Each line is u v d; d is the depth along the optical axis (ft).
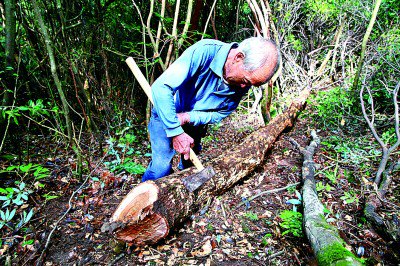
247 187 9.05
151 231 6.10
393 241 6.52
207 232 7.04
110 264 6.01
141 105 13.97
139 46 12.34
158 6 11.64
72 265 5.98
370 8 16.17
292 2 17.11
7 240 6.37
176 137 5.77
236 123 14.69
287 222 7.10
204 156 10.78
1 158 9.62
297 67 18.45
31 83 10.59
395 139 11.26
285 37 17.25
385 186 8.28
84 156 9.73
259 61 5.16
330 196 8.33
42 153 10.32
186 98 6.52
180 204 6.49
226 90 6.19
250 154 9.31
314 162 10.14
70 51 9.82
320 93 15.38
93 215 7.48
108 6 10.87
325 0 16.08
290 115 13.19
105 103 11.96
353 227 7.16
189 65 5.44
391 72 13.53
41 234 6.68
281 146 12.01
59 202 7.86
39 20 6.93
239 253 6.45
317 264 5.50
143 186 6.17
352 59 17.79
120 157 10.50
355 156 10.30
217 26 18.42
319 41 19.66
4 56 7.85
